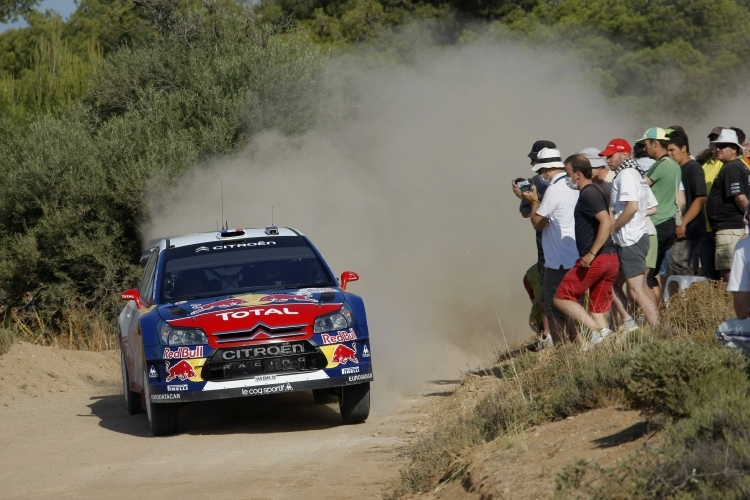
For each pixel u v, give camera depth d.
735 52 67.50
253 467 15.98
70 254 38.88
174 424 19.38
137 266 39.78
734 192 21.19
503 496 11.14
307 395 23.44
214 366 18.28
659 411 12.00
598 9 70.69
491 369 22.66
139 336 19.55
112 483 15.54
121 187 38.59
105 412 23.73
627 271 18.72
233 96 41.47
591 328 17.56
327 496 13.72
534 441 12.96
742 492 8.68
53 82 49.09
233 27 46.28
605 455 11.14
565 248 19.42
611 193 19.84
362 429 18.83
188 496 14.23
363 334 19.06
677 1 69.88
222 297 19.77
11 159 39.59
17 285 39.94
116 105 44.25
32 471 17.16
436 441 15.11
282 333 18.50
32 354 30.66
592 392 13.82
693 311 16.62
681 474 9.24
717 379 11.47
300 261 21.38
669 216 21.52
